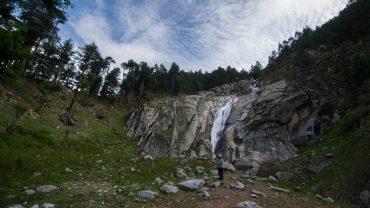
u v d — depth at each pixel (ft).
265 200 46.73
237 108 202.28
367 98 138.62
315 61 209.26
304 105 163.84
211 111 219.20
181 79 329.52
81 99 229.66
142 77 318.04
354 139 112.16
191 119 202.90
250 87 296.51
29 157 69.05
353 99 151.84
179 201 42.34
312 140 144.97
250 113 185.78
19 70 87.15
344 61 178.81
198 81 362.33
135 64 316.60
